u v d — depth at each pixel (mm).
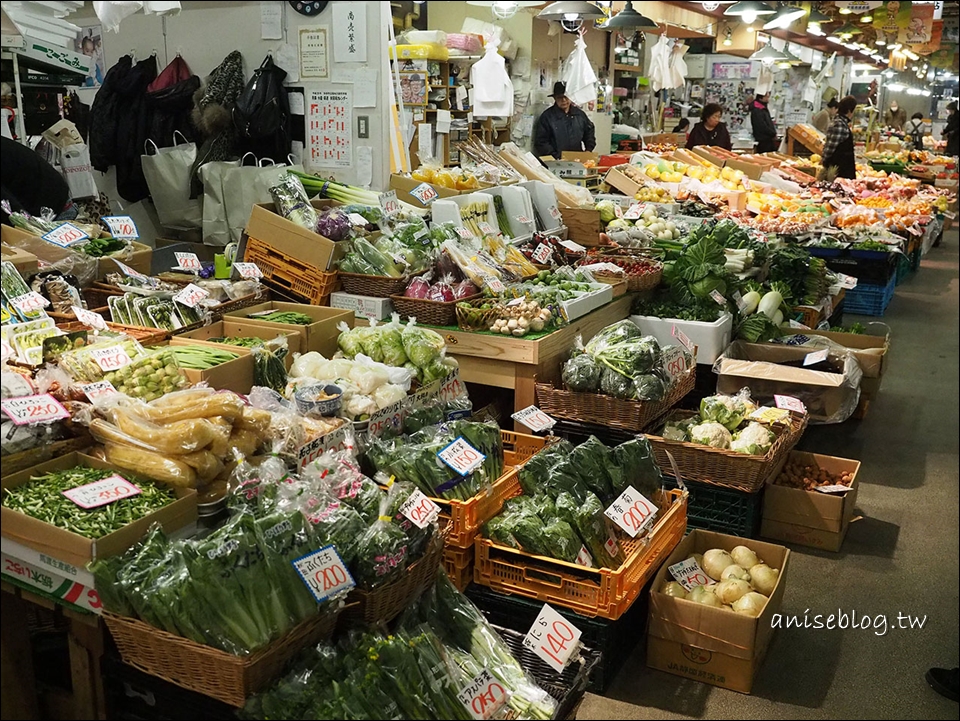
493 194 5539
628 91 12930
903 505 4320
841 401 4352
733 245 5973
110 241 4289
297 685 2166
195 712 2270
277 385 3281
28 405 2500
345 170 5809
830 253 8148
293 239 4324
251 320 3707
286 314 3904
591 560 2922
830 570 3691
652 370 3949
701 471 3729
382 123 5617
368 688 2152
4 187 4219
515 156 6770
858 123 19547
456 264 4395
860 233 8281
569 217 5984
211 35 6078
